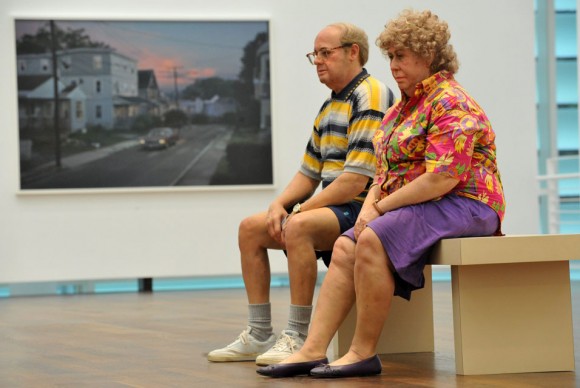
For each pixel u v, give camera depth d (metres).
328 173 3.81
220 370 3.45
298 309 3.55
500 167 9.53
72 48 9.00
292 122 9.30
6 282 8.93
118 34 9.06
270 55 9.25
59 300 8.05
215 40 9.19
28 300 8.18
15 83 8.92
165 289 9.23
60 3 9.01
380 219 3.17
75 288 9.12
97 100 9.03
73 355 4.07
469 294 3.22
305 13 9.33
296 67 9.32
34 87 8.95
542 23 10.31
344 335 3.87
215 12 9.23
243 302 7.25
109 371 3.50
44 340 4.76
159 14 9.15
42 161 8.97
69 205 9.02
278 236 3.70
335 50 3.77
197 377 3.27
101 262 9.05
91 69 9.02
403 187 3.21
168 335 4.84
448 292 7.64
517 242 3.13
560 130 10.28
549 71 10.25
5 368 3.68
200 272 9.19
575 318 5.18
